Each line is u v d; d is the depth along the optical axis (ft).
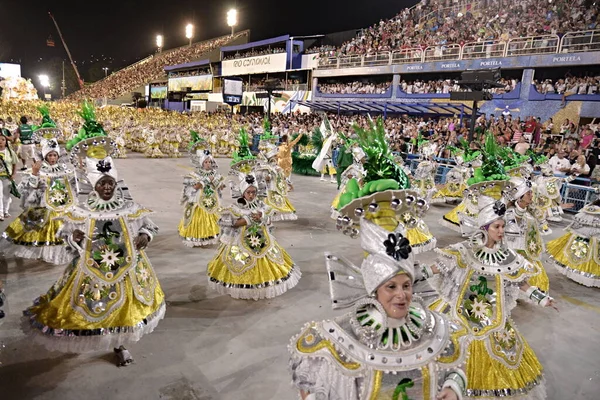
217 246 23.88
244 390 11.58
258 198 17.79
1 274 18.51
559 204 32.60
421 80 85.97
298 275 18.56
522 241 13.33
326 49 107.24
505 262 10.28
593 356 14.21
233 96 95.04
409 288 5.89
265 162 29.32
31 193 19.56
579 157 36.65
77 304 10.86
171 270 20.07
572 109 58.65
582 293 19.62
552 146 41.86
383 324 5.86
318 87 101.86
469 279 10.39
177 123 85.92
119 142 61.16
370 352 5.78
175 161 62.54
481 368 10.00
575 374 13.12
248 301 17.01
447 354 6.08
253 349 13.61
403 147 49.90
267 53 122.62
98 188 11.56
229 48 143.43
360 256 23.08
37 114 89.30
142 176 47.26
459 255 10.56
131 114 100.12
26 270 19.02
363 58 89.25
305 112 98.94
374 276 5.73
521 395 10.02
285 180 31.07
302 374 5.88
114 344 10.94
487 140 11.39
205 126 84.89
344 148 33.50
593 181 35.01
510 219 13.53
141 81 203.51
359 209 6.02
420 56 78.48
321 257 22.85
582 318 17.03
